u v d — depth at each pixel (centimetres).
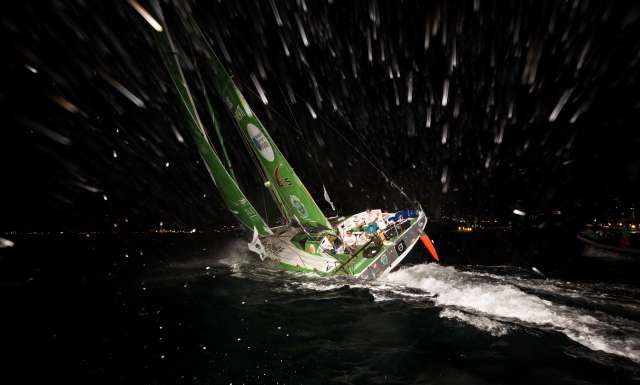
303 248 1112
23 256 2278
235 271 1213
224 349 502
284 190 1184
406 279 930
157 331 595
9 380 424
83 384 411
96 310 746
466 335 511
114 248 3216
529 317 580
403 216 1062
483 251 2061
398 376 403
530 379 382
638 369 398
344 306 704
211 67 1241
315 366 436
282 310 695
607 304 641
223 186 1352
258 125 1182
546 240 3070
